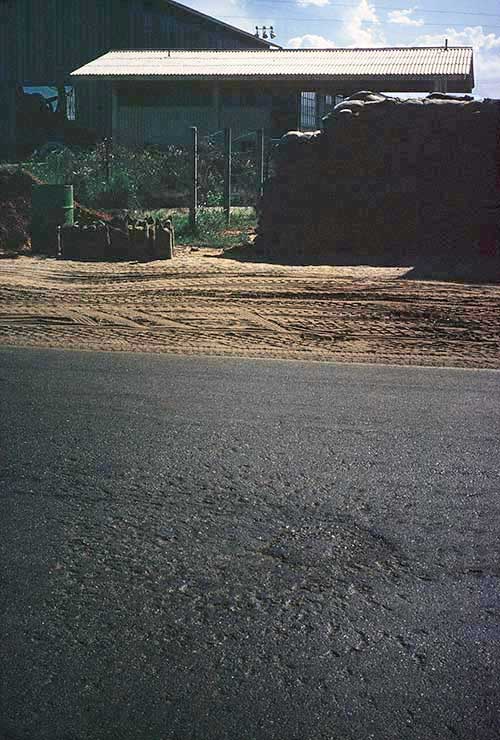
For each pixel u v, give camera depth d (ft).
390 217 49.52
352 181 49.83
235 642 9.89
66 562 11.79
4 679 9.16
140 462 15.67
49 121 110.93
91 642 9.86
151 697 8.89
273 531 12.84
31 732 8.34
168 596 10.91
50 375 22.45
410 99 51.37
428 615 10.50
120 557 11.95
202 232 56.65
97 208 65.36
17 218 52.54
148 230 46.85
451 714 8.65
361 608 10.65
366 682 9.16
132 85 104.32
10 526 12.90
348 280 39.68
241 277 40.65
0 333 29.07
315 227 49.93
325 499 14.05
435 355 26.40
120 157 73.41
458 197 49.14
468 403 19.93
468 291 37.14
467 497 14.16
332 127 50.08
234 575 11.47
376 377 22.65
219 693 8.96
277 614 10.50
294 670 9.36
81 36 111.24
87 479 14.82
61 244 47.83
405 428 17.81
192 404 19.57
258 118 101.96
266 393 20.63
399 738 8.30
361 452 16.30
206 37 118.11
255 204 70.44
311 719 8.56
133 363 24.14
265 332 29.66
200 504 13.80
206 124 102.42
